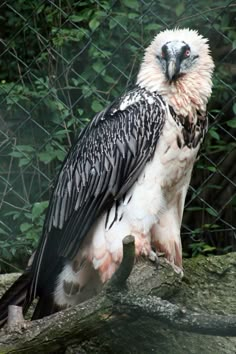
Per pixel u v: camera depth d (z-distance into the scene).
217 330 8.75
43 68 13.94
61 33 13.88
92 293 11.11
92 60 13.73
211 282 12.08
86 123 13.48
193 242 13.48
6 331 9.36
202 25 13.94
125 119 11.07
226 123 13.75
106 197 10.88
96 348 10.88
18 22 14.56
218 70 13.91
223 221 13.45
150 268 10.40
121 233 10.71
